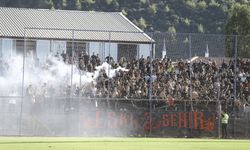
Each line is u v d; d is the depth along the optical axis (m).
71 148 75.31
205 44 131.38
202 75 131.50
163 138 112.38
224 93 128.00
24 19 171.38
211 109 120.19
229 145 90.12
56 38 148.38
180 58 133.88
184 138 115.06
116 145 83.62
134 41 153.38
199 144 91.44
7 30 157.00
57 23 173.75
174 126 118.94
